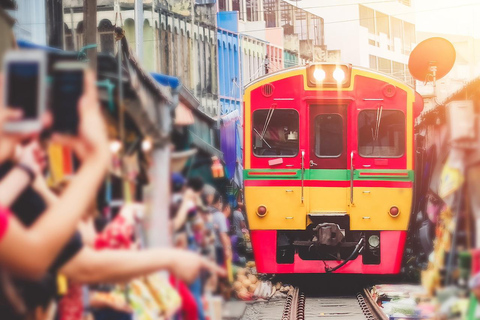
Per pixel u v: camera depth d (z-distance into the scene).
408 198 13.82
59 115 2.27
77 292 3.69
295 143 13.99
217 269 2.78
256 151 14.05
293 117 14.07
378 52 70.12
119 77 4.98
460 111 4.11
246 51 39.94
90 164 2.27
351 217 13.80
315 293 14.91
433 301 4.70
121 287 4.18
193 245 6.42
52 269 2.45
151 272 2.61
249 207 13.95
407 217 13.80
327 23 67.19
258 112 14.12
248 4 49.94
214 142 18.09
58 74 2.28
